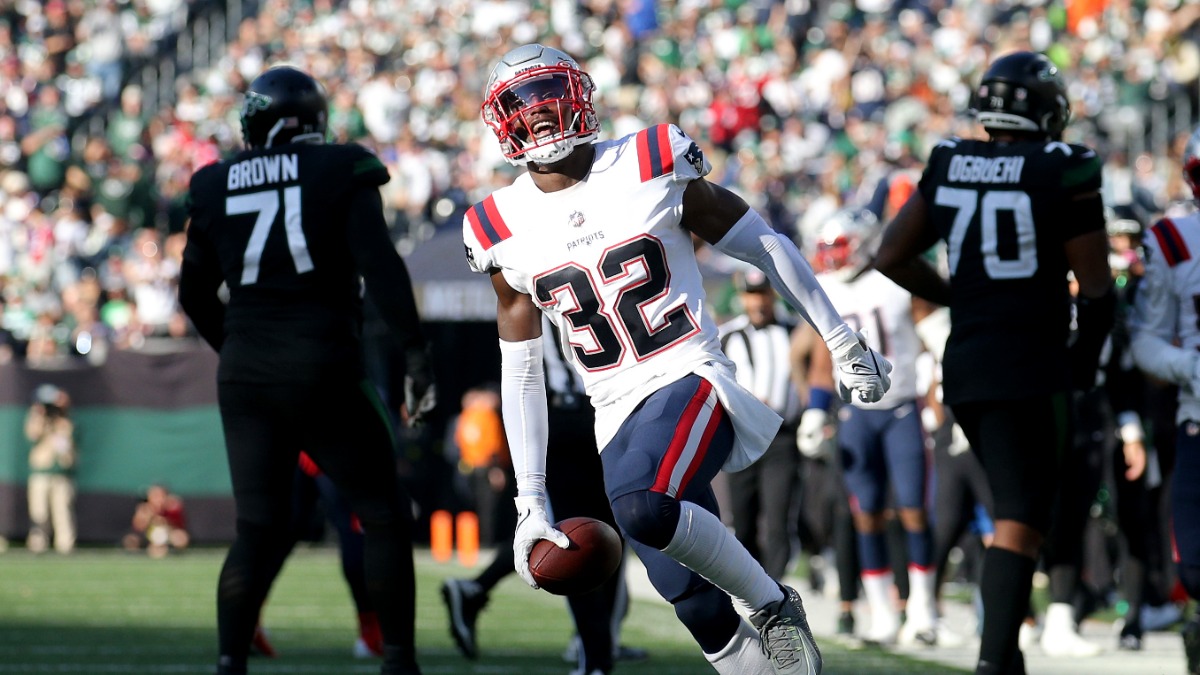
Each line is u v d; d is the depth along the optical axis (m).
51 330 49.00
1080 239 16.16
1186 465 17.41
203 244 17.75
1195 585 17.22
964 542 37.31
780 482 28.92
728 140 64.75
